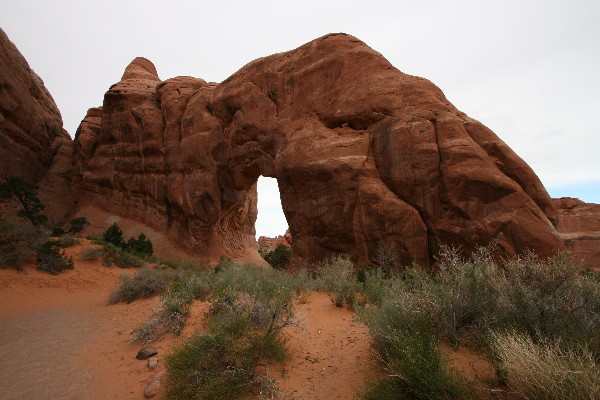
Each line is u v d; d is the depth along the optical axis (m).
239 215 33.56
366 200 13.95
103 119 33.25
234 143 23.11
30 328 7.50
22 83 31.67
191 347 3.99
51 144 36.94
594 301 3.82
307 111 18.89
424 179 13.00
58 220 31.03
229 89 24.12
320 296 8.54
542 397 2.44
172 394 3.62
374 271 11.12
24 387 4.41
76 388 4.34
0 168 27.69
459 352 3.75
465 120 14.03
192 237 26.08
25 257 13.84
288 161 17.53
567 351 2.79
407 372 2.98
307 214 16.48
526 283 4.24
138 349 5.58
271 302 5.53
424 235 12.66
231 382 3.57
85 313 9.17
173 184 27.33
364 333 5.35
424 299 4.25
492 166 12.21
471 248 11.36
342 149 15.66
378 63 17.88
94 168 33.06
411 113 14.51
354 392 3.46
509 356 2.76
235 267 10.24
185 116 27.61
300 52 20.70
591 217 42.22
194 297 7.86
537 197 11.99
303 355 4.53
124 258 17.88
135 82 34.62
